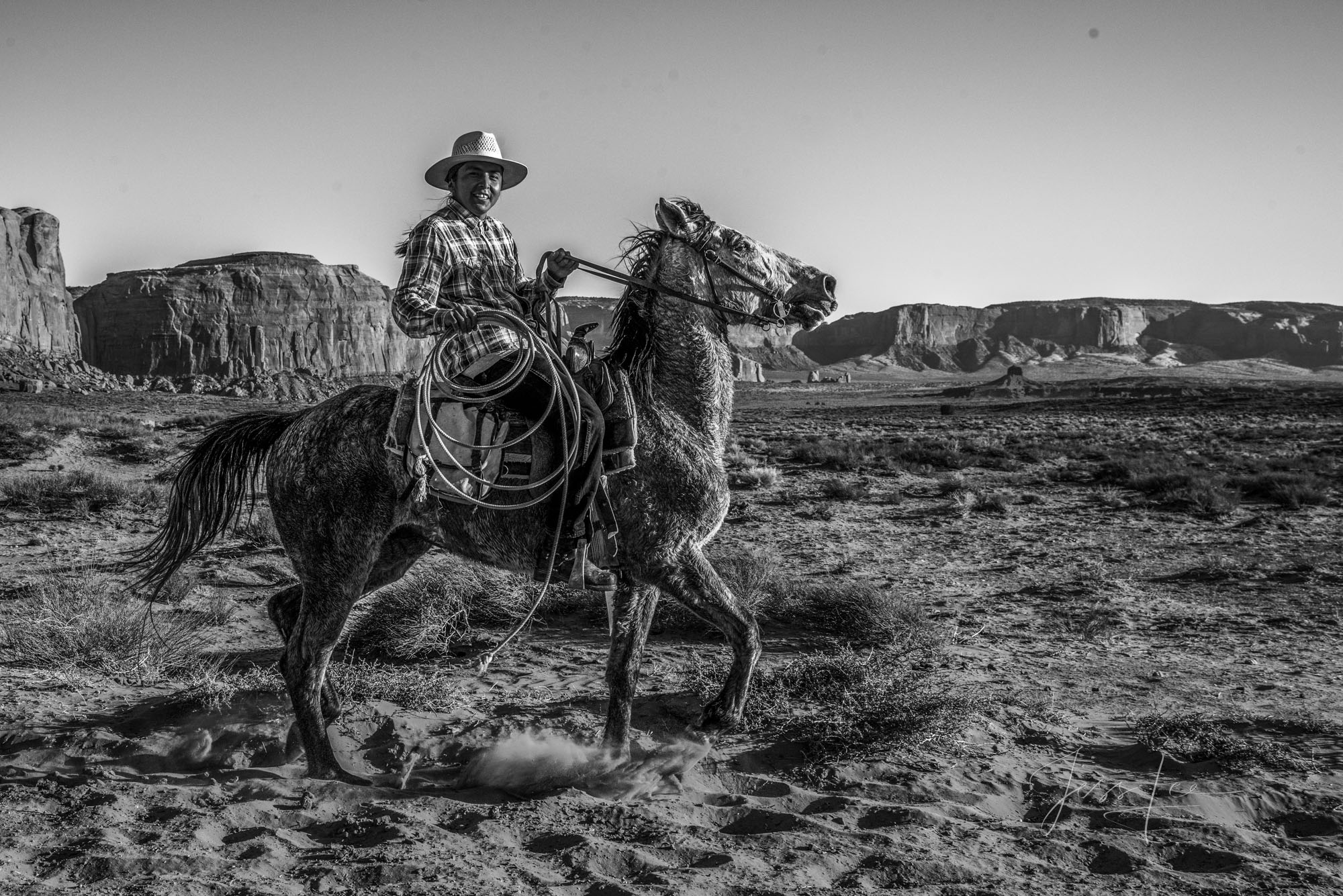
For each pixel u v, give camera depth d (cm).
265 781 520
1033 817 518
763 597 988
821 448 3541
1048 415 8681
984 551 1517
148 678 736
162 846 430
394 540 591
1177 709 714
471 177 566
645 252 584
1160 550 1540
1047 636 965
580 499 531
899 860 432
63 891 385
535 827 473
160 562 607
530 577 571
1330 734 659
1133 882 430
